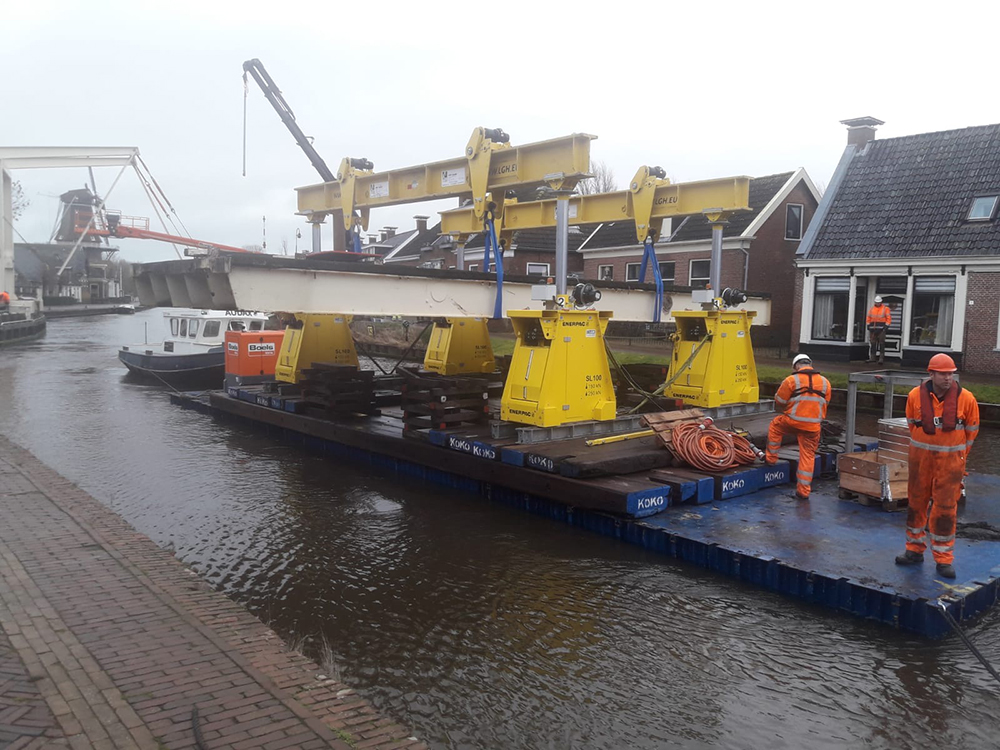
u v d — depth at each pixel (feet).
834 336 67.21
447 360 41.93
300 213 45.24
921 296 61.36
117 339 115.03
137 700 12.16
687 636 17.07
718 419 34.32
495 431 28.78
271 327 74.13
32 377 67.67
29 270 215.92
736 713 13.93
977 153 61.87
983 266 56.70
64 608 15.84
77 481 31.01
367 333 101.86
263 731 11.40
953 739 13.12
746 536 21.42
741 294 34.86
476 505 27.71
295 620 17.93
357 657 16.06
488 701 14.29
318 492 29.53
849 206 67.56
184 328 65.92
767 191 85.30
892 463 23.52
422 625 17.67
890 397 25.40
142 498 28.53
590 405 29.53
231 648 14.33
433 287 30.89
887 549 20.24
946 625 16.76
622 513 23.32
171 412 49.24
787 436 30.40
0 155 126.11
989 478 28.27
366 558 22.18
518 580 20.43
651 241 37.70
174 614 15.83
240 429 43.45
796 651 16.33
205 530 24.75
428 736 13.11
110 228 195.52
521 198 92.94
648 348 77.87
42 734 11.00
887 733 13.30
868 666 15.67
